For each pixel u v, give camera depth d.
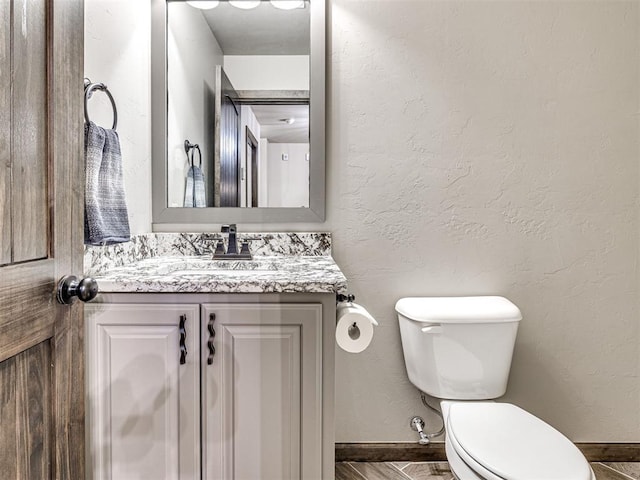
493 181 1.73
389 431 1.76
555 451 1.13
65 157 0.77
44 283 0.71
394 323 1.75
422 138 1.73
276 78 1.78
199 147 1.79
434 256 1.74
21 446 0.65
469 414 1.32
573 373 1.75
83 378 0.84
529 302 1.74
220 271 1.42
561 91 1.71
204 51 1.80
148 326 1.15
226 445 1.16
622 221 1.72
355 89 1.73
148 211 1.73
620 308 1.74
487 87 1.72
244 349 1.15
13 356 0.63
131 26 1.57
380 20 1.72
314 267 1.44
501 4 1.71
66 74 0.77
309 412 1.16
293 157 1.76
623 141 1.71
